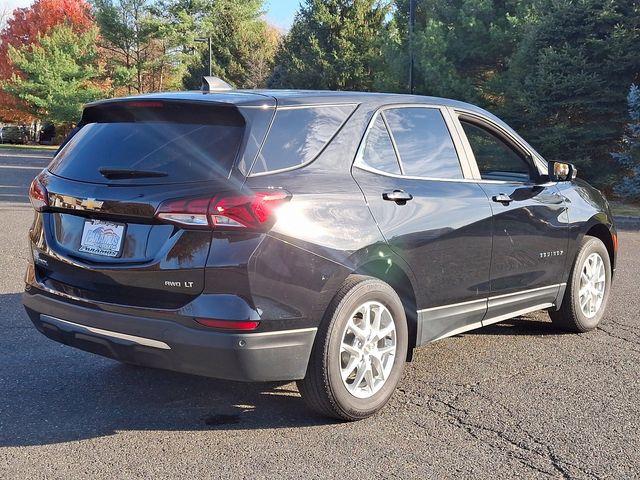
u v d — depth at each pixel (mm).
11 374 4703
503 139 5250
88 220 3842
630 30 18391
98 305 3727
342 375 3842
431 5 24922
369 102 4316
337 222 3764
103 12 50375
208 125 3779
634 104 17625
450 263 4430
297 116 3902
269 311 3494
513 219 4914
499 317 5035
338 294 3787
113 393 4406
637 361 5156
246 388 4527
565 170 5305
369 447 3650
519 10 21734
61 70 49875
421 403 4277
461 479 3311
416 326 4324
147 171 3662
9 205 14797
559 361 5137
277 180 3639
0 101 53906
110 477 3289
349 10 33875
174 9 51312
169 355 3545
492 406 4238
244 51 54031
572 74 18688
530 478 3332
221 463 3449
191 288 3459
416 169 4418
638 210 17234
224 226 3414
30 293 4180
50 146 56500
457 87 22281
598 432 3879
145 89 55000
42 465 3404
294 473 3348
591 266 5887
